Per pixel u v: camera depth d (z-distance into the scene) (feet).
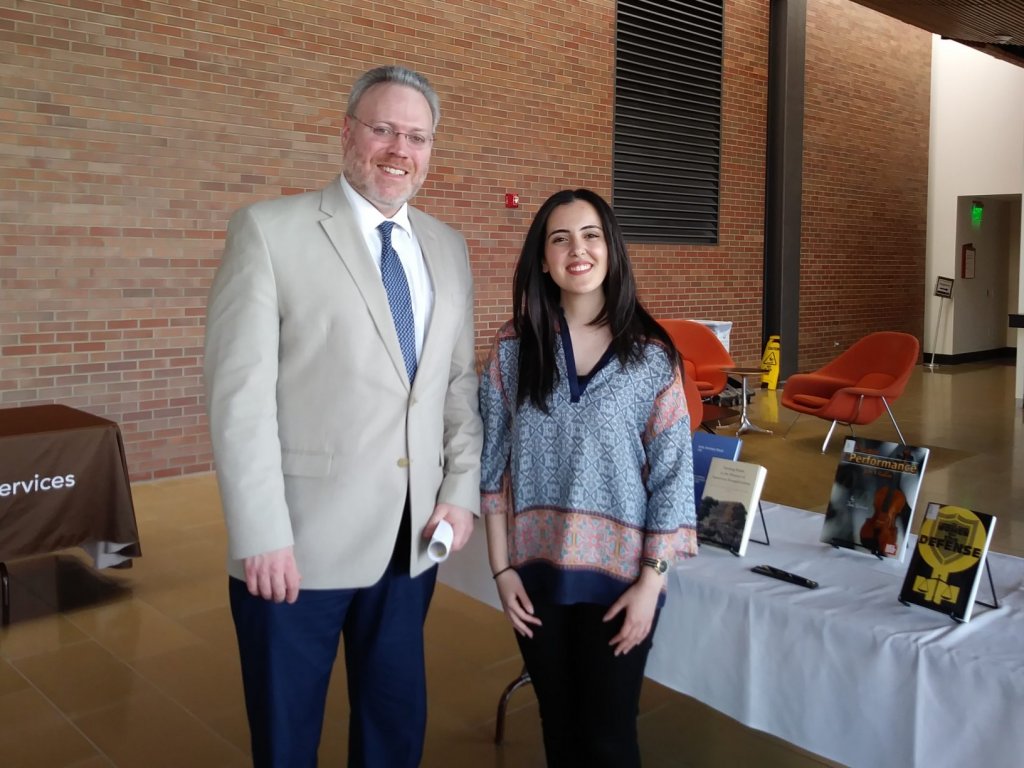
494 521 5.92
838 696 5.57
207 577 13.17
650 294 28.81
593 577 5.45
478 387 6.16
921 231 39.52
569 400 5.51
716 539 7.02
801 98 32.09
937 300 39.99
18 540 11.71
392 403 5.47
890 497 6.85
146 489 17.92
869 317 37.11
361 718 5.90
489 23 23.36
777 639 5.89
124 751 8.32
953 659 5.03
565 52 25.39
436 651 10.63
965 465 20.10
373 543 5.44
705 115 29.86
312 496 5.35
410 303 5.63
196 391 18.88
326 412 5.37
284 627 5.38
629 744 5.62
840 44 34.04
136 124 17.56
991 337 42.91
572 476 5.47
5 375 16.51
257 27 18.99
